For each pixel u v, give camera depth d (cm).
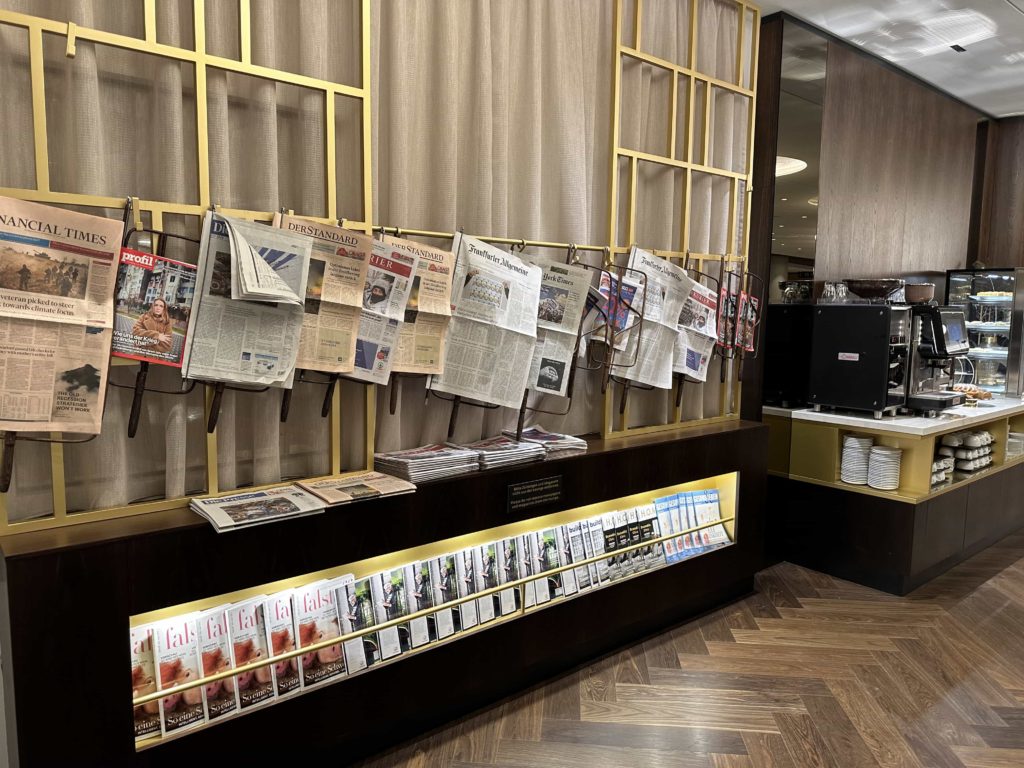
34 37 151
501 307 228
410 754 214
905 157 430
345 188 207
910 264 448
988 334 466
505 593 241
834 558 362
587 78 266
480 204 233
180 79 174
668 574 292
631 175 278
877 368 338
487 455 226
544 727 229
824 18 341
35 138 154
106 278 158
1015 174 517
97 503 173
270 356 183
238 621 185
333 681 198
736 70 322
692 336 301
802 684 258
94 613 156
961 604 331
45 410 154
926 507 338
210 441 185
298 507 179
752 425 326
